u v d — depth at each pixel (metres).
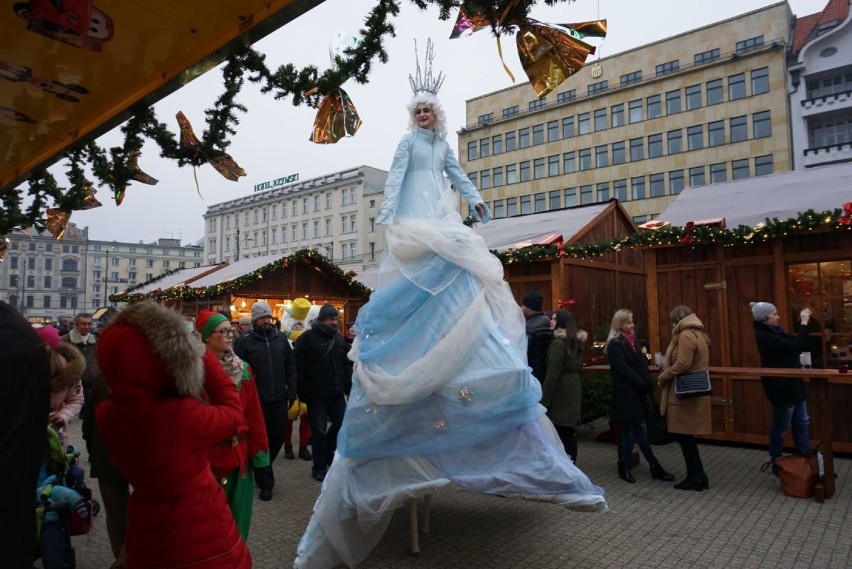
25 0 2.07
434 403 3.64
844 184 7.95
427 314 3.86
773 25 37.75
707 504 5.02
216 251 73.56
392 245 4.10
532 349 6.04
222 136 3.34
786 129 36.81
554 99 46.59
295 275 14.87
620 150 43.22
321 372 5.98
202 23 2.29
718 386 7.51
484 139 50.56
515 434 3.68
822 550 3.95
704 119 39.72
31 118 3.14
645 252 8.50
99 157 3.60
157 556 2.00
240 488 3.44
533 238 9.57
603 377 7.92
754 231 7.20
